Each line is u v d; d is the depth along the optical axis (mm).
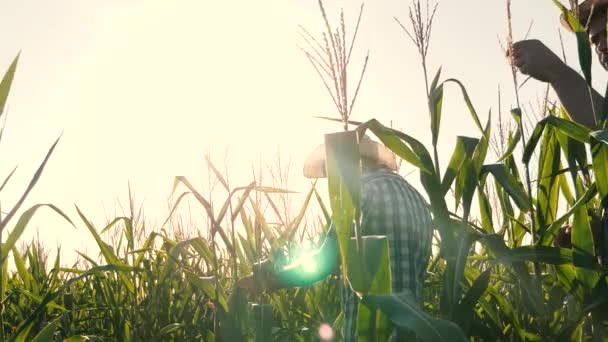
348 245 2541
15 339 3404
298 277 3154
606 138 2793
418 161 3084
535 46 3469
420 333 2338
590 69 3195
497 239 3158
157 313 4328
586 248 3076
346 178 2520
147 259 4473
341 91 2568
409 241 3262
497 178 3277
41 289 5387
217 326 3414
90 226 4125
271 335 3307
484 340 3402
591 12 3443
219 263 4344
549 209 3465
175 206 3867
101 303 4949
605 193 3066
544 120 3199
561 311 3434
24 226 3064
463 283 3748
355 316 3166
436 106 3154
